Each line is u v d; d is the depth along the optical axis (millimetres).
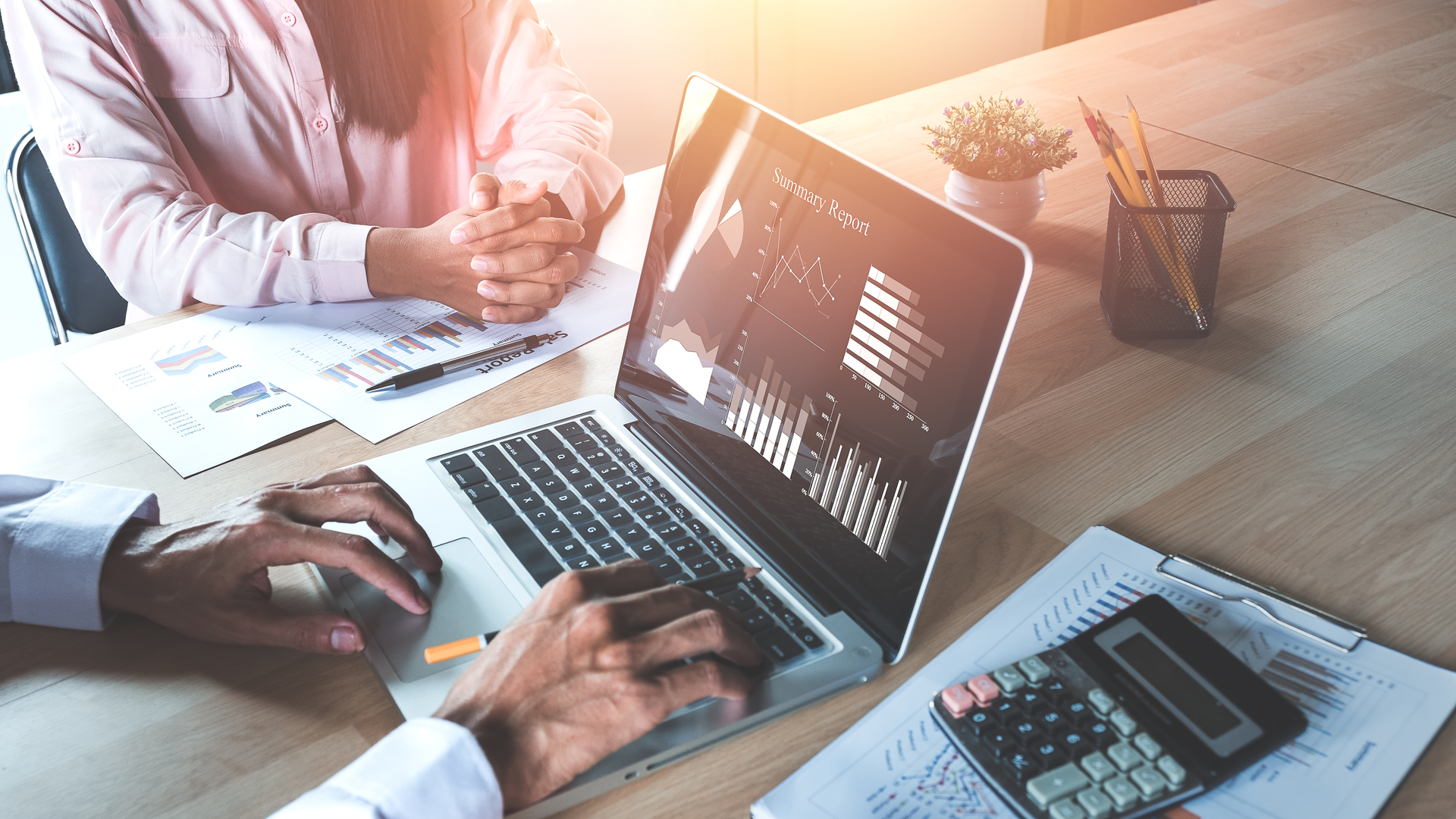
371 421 855
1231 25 1786
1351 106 1441
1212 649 555
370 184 1457
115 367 937
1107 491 756
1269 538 698
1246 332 958
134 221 1092
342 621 604
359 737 561
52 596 643
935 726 545
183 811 520
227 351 967
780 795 507
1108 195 1236
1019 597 637
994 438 826
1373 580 653
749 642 573
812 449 677
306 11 1310
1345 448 791
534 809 512
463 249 1000
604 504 728
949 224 594
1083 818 471
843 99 3385
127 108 1171
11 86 2006
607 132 1480
